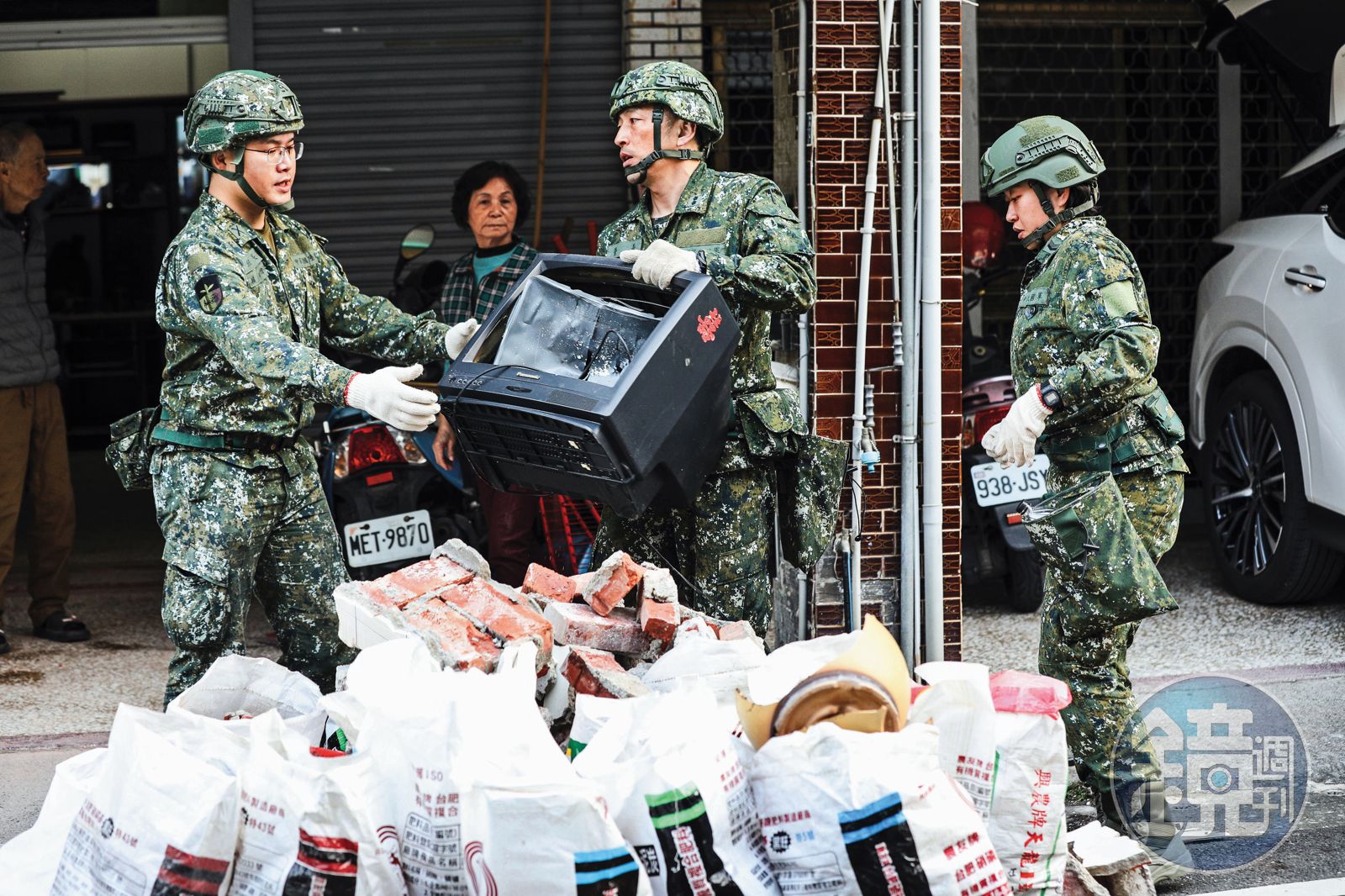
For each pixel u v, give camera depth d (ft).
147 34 29.73
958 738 10.57
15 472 20.89
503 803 9.05
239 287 13.26
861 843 9.26
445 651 10.82
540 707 11.09
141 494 33.88
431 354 14.85
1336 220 19.95
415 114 26.89
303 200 27.02
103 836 9.48
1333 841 13.35
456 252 27.14
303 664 14.57
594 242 22.47
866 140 16.38
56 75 30.78
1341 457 19.21
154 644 21.08
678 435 12.35
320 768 9.53
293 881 9.23
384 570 20.75
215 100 13.42
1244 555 21.56
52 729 17.12
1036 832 10.60
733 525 14.10
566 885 8.93
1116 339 12.58
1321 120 21.62
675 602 12.02
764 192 14.02
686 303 12.32
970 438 20.99
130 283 38.58
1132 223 29.14
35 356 20.80
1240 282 21.24
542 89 26.50
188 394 13.67
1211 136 29.09
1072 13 28.30
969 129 26.84
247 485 13.79
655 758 9.31
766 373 14.14
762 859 9.55
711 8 26.68
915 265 16.49
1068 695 10.93
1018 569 21.18
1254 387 20.94
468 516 20.89
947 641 16.88
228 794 9.32
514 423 12.37
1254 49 22.25
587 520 19.38
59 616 21.29
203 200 13.92
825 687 9.87
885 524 16.75
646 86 13.93
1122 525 12.57
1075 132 13.37
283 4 26.68
